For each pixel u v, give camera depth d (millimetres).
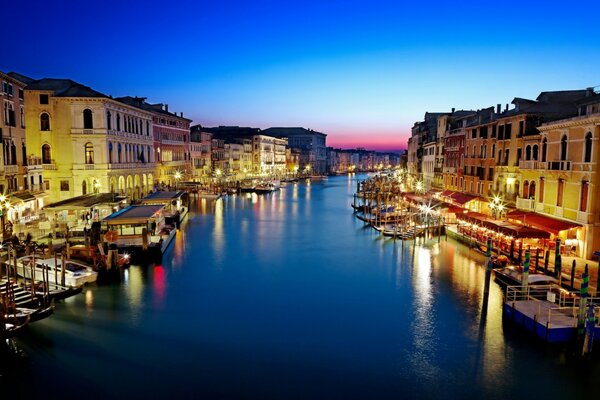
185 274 29672
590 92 36875
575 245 29031
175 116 78438
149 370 17125
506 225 31938
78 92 47875
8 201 32406
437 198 53188
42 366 17219
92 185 48156
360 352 18750
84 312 22422
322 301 24719
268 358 18172
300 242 40938
